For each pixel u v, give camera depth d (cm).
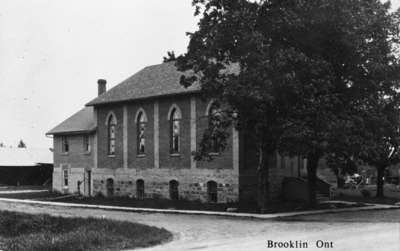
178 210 3064
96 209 3400
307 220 2512
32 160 6334
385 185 6588
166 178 3784
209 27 2794
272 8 2745
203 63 2803
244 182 3309
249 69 2636
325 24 2648
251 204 3212
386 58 2827
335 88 2812
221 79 2912
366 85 2798
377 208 3136
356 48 2678
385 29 2753
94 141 4469
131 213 3088
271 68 2536
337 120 2592
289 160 3638
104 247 1697
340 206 3238
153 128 3916
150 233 1973
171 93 3703
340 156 2825
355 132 2717
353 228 2139
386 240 1712
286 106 2700
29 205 3766
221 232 2098
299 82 2578
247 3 2764
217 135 2967
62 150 4906
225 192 3350
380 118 2762
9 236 2084
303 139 2553
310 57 2728
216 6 2834
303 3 2642
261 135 2850
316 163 3062
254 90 2516
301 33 2717
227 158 3353
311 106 2584
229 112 2919
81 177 4625
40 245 1681
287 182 3541
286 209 2997
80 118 5003
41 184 6388
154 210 3106
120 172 4188
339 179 5778
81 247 1666
